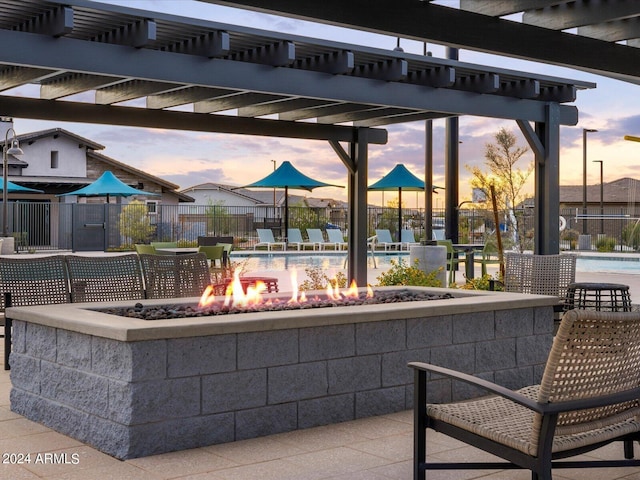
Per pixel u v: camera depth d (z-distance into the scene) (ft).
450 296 18.10
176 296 19.35
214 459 11.38
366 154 37.29
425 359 14.76
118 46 22.66
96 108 29.73
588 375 8.80
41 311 13.47
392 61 27.76
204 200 156.87
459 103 30.35
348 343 13.70
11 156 96.94
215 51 23.65
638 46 23.38
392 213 93.15
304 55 27.07
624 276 46.60
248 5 15.58
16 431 12.91
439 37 18.30
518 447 8.68
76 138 101.81
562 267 22.79
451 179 55.21
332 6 16.71
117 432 11.48
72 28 20.57
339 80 27.48
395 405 14.39
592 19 19.21
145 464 11.11
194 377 11.91
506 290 23.65
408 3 17.84
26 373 13.74
